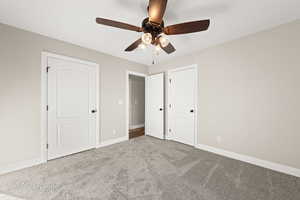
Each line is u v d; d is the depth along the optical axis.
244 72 2.38
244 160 2.38
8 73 2.03
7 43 2.02
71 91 2.70
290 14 1.78
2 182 1.76
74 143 2.73
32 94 2.23
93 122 3.02
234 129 2.50
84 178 1.86
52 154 2.46
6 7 1.66
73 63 2.72
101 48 2.93
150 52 3.15
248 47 2.34
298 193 1.57
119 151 2.85
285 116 1.99
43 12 1.76
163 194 1.56
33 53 2.25
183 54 3.26
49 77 2.43
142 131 4.80
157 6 1.24
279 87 2.04
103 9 1.71
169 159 2.46
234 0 1.54
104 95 3.20
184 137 3.37
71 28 2.15
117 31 2.23
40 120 2.31
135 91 5.63
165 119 3.80
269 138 2.12
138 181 1.80
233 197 1.51
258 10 1.71
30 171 2.04
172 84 3.63
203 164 2.27
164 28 1.54
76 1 1.57
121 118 3.54
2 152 1.97
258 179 1.84
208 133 2.87
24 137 2.15
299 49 1.88
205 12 1.74
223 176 1.92
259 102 2.22
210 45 2.76
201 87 2.99
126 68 3.64
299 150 1.88
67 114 2.65
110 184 1.74
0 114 1.96
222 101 2.66
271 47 2.11
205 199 1.48
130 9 1.71
